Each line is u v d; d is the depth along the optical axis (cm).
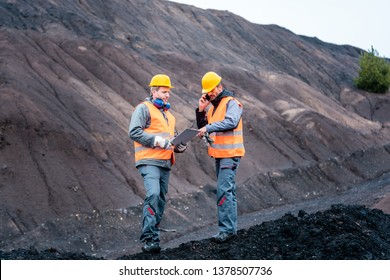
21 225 1554
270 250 674
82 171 1841
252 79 3922
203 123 749
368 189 2478
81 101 2264
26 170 1720
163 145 681
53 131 1889
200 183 2236
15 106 1881
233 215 716
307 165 2927
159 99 706
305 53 5681
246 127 2980
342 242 651
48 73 2377
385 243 706
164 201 720
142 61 3081
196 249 693
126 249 1563
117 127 2223
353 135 3672
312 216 731
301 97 4191
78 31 3041
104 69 2752
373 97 5131
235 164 715
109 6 3644
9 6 2878
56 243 1526
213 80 721
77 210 1678
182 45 3938
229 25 5125
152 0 4462
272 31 5853
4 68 2164
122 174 1975
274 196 2458
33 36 2694
